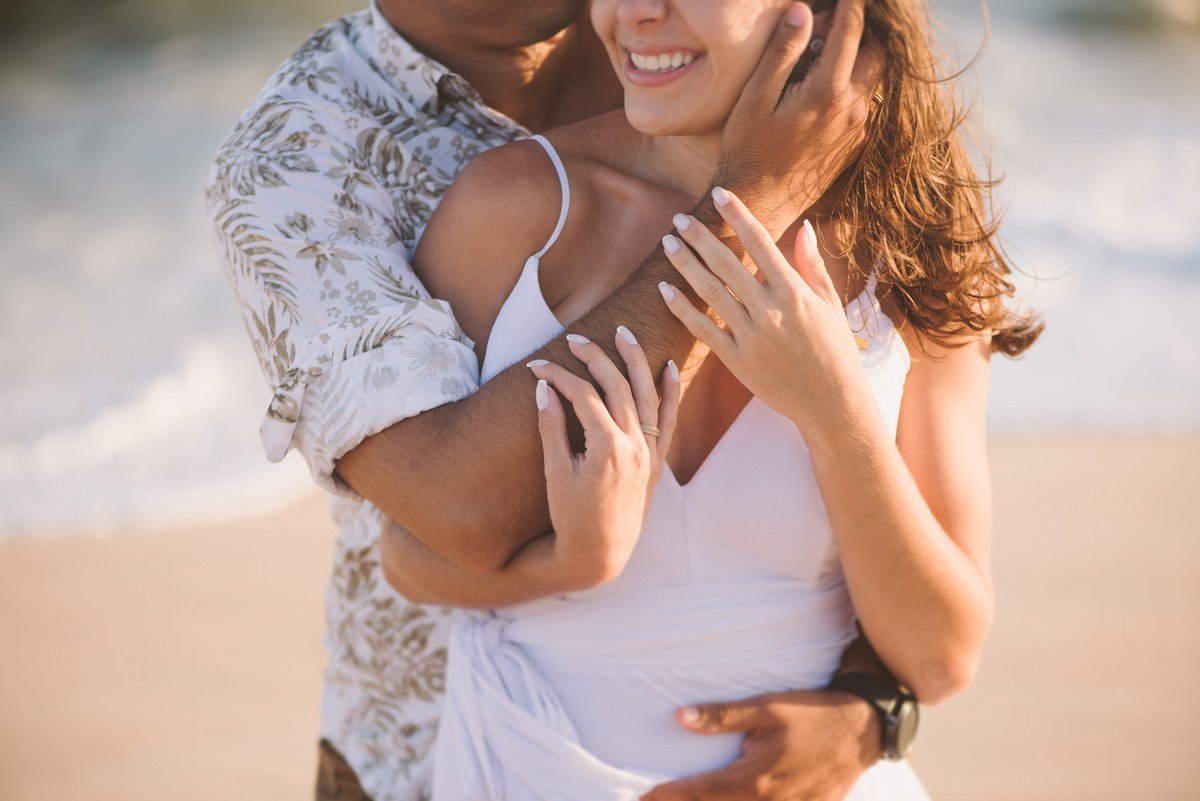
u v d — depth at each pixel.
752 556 1.74
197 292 8.42
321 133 1.87
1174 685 4.37
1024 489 5.89
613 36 1.66
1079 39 16.17
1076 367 7.35
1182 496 5.84
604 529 1.55
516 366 1.62
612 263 1.77
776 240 1.68
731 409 1.76
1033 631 4.70
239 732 4.18
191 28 15.43
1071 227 9.58
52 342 7.52
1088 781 3.86
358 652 2.11
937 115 1.80
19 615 4.84
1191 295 8.38
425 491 1.61
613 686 1.72
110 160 11.21
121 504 5.82
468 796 1.71
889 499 1.64
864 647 1.85
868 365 1.75
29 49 14.76
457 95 2.00
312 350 1.67
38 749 4.04
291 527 5.66
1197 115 13.16
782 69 1.60
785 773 1.71
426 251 1.82
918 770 3.90
